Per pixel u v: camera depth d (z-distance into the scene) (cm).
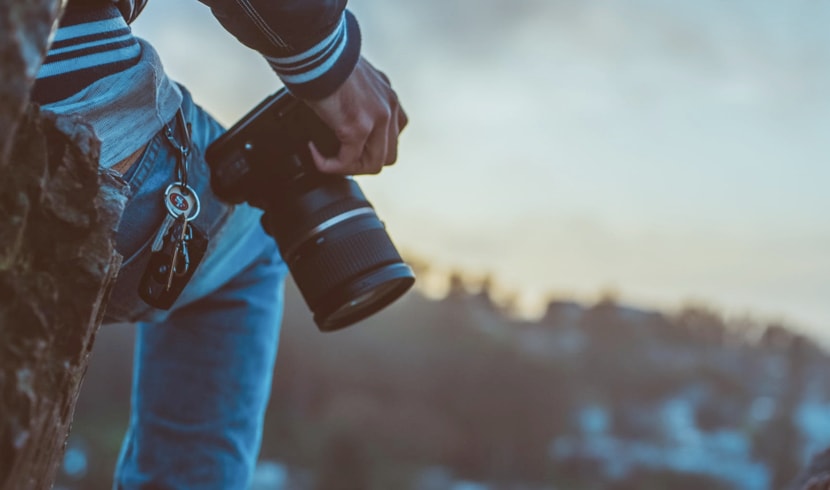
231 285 230
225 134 200
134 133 168
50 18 84
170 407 229
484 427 15738
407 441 14212
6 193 91
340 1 174
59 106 154
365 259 205
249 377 233
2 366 89
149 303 178
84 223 97
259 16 170
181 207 177
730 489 15738
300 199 205
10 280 90
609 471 15712
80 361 101
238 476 232
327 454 13012
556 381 17550
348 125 192
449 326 17450
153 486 226
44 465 98
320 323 209
